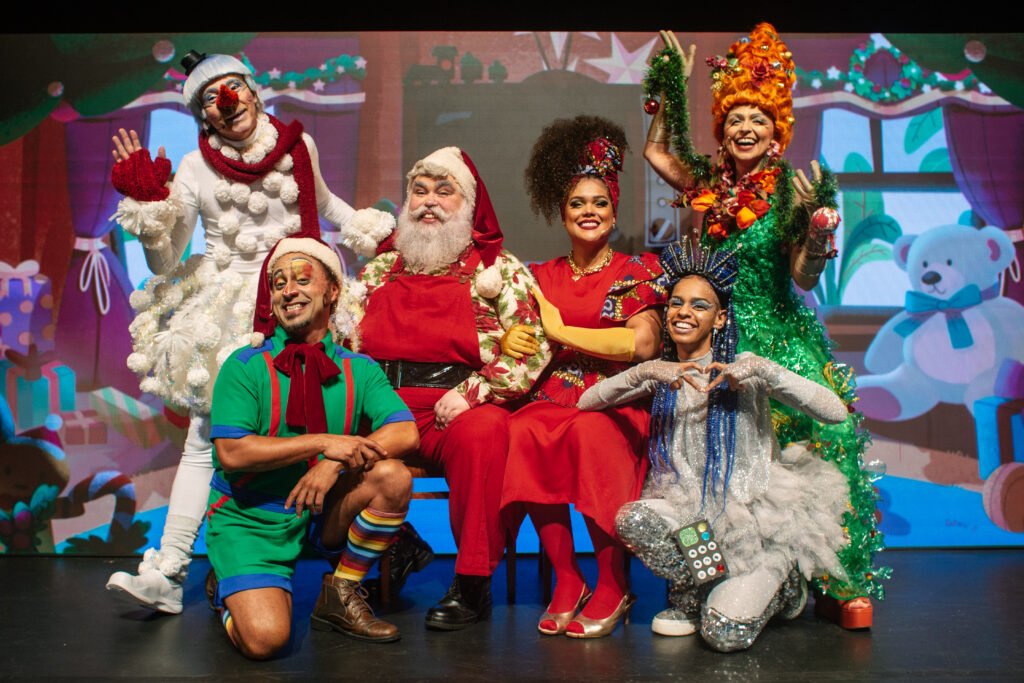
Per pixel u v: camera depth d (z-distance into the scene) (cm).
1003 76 432
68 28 437
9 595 354
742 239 351
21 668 270
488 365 339
